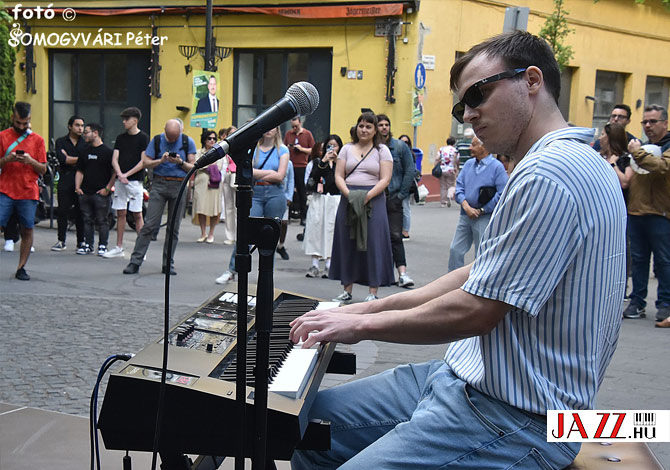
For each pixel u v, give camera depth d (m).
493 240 2.11
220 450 2.14
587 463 2.39
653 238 7.02
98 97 20.23
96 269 9.21
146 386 2.16
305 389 2.27
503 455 2.16
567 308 2.10
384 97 17.70
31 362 5.30
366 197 7.39
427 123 18.16
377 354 5.80
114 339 5.96
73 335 6.04
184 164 8.92
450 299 2.13
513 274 2.04
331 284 8.75
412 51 17.36
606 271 2.12
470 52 2.29
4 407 4.44
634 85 23.25
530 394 2.13
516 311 2.12
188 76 19.22
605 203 2.10
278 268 9.79
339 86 18.05
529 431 2.16
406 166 8.74
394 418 2.60
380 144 7.55
